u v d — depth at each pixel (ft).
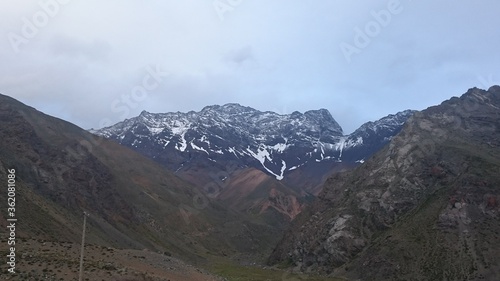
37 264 144.56
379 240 383.45
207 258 514.27
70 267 148.66
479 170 381.40
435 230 347.15
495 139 453.58
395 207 418.72
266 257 575.38
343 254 407.44
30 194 300.61
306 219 527.40
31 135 422.00
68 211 352.28
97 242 306.96
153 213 603.26
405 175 442.09
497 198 349.61
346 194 492.54
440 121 490.49
